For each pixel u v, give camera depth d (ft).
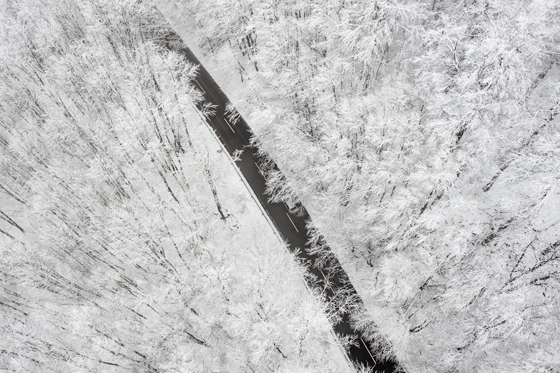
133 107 103.71
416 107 92.17
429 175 78.74
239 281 102.22
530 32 70.95
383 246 95.71
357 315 94.89
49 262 107.45
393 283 83.82
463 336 82.89
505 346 82.64
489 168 90.22
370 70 98.68
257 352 85.66
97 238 105.09
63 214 105.19
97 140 109.60
